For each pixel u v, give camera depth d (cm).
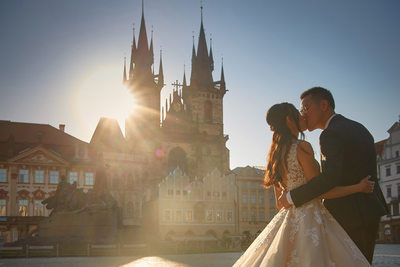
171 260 2694
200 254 3847
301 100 535
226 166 12175
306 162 470
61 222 3869
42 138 9544
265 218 9481
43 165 8988
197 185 9156
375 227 485
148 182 10069
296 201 450
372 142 494
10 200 8675
